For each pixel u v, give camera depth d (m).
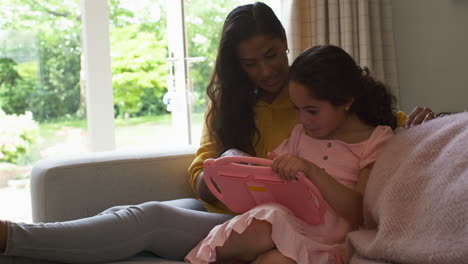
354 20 3.08
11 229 1.19
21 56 3.14
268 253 1.28
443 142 1.23
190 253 1.38
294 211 1.39
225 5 3.60
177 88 3.55
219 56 1.76
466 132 1.19
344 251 1.33
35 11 3.15
